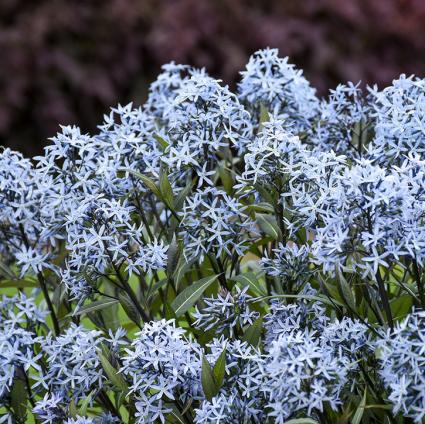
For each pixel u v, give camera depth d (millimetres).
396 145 4805
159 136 5246
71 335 4758
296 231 4941
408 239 4164
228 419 4293
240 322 4785
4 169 5090
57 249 5609
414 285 4875
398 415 4430
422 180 4340
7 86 15164
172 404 4547
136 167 5109
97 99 15594
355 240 4277
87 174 4887
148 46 15328
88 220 4738
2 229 5344
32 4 15750
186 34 14969
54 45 15352
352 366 4371
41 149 15516
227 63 14844
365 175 4168
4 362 4684
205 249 4918
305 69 15117
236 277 4969
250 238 5254
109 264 4836
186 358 4355
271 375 4133
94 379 4691
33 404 5020
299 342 4180
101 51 15352
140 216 5238
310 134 5738
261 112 5473
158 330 4305
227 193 5250
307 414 4176
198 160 5078
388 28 15195
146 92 15445
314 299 4613
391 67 15305
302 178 4797
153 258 4746
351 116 5547
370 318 4809
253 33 15055
